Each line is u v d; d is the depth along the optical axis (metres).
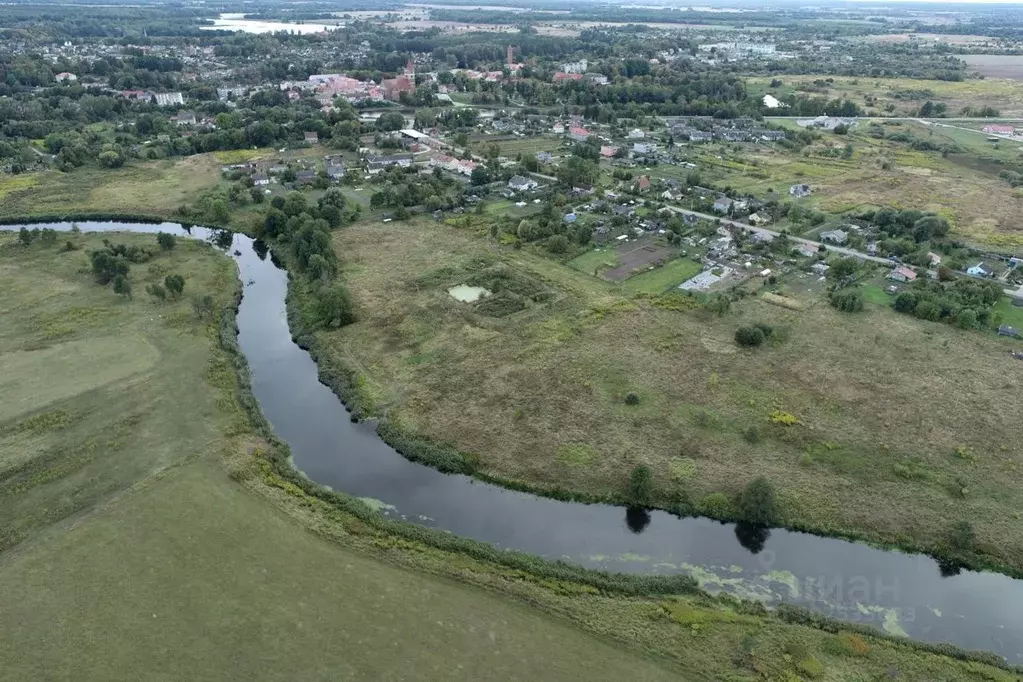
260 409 98.69
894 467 85.44
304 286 136.25
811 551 75.62
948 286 133.75
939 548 74.56
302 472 86.94
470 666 59.56
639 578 71.00
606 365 107.44
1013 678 59.91
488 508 81.44
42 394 97.25
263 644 61.09
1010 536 75.62
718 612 66.50
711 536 77.94
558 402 98.56
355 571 69.69
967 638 65.56
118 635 61.62
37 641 60.91
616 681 58.56
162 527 74.31
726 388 101.94
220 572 68.75
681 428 93.25
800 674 59.41
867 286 136.25
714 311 123.81
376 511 80.44
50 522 74.94
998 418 95.12
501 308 125.38
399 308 125.75
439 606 65.81
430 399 99.69
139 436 89.56
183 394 99.12
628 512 81.31
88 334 114.19
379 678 58.25
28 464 83.56
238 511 77.31
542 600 67.00
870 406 97.81
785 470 85.62
